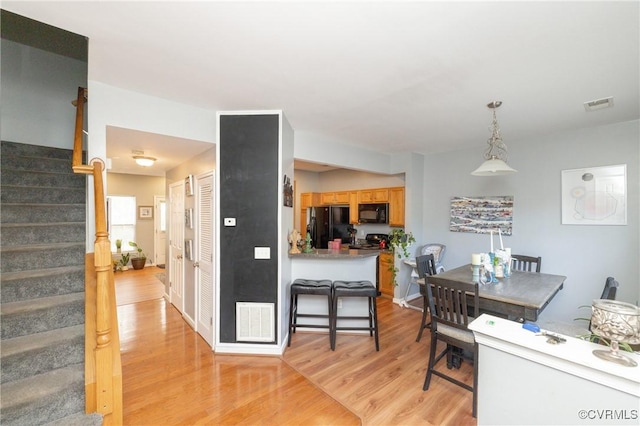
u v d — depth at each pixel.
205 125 2.79
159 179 7.41
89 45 1.73
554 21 1.46
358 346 3.03
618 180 3.03
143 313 3.97
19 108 2.62
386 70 2.00
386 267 4.84
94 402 1.60
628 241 2.97
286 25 1.53
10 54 2.59
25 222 2.29
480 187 4.14
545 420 1.06
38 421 1.48
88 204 2.27
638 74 2.01
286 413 1.99
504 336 1.15
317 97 2.49
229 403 2.09
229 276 2.84
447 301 2.21
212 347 2.91
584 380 0.96
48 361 1.67
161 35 1.63
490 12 1.40
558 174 3.43
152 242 7.31
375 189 5.23
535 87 2.24
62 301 1.91
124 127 2.34
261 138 2.82
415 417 1.96
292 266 3.48
